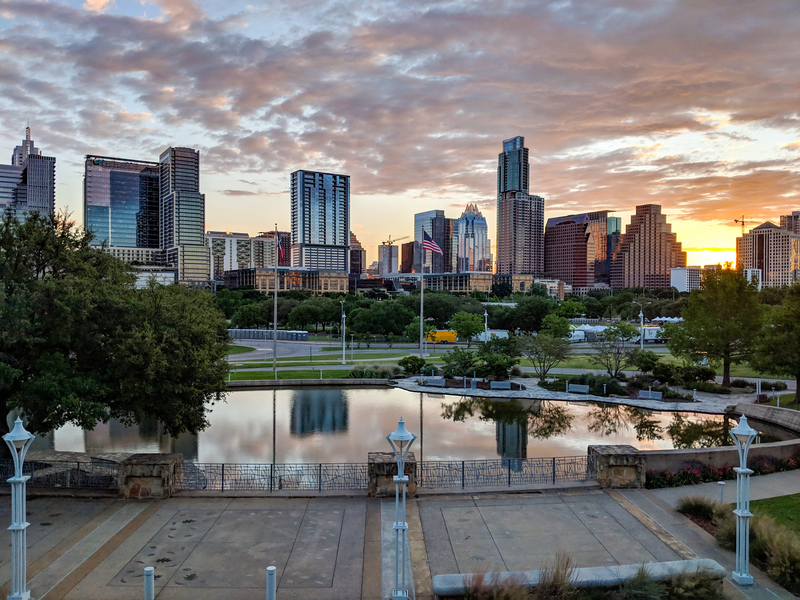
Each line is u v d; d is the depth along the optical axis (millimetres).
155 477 18703
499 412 41594
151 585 11664
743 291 47375
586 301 183375
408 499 18641
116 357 23047
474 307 132250
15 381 22297
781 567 13258
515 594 11695
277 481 22969
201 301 45594
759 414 38562
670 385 50344
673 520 16906
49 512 17406
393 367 57844
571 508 17844
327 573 13711
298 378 54656
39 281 22172
